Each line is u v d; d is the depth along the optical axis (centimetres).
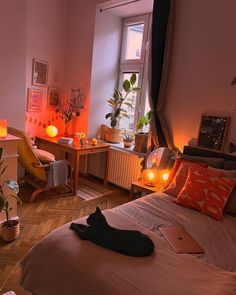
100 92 404
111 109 428
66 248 138
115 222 169
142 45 382
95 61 384
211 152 268
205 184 215
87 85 391
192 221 189
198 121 288
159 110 309
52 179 315
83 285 119
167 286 114
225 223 194
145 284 114
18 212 288
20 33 306
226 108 266
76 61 401
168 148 300
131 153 359
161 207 209
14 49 304
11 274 189
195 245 156
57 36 395
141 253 135
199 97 284
